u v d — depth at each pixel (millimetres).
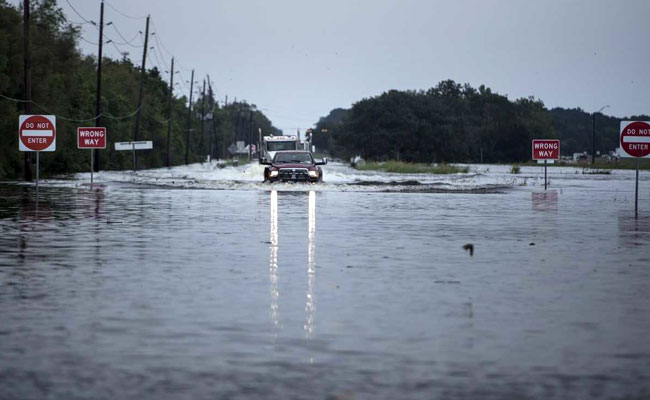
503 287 24141
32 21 138625
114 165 184000
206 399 13367
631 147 52469
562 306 21219
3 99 119312
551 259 30453
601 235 39375
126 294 22719
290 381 14375
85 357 15930
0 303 21344
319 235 38656
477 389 13930
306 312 20312
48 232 39375
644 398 13477
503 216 50656
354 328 18516
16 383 14211
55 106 139625
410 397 13492
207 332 18062
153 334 17859
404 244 35156
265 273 26641
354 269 27641
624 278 25922
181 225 43219
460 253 32156
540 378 14594
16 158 121438
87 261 29312
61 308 20688
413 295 22719
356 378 14570
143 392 13719
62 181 102562
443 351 16469
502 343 17156
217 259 29984
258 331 18172
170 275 26156
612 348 16750
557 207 59000
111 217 48031
